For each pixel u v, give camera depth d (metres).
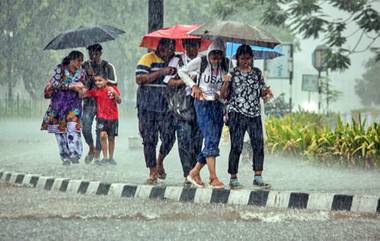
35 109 97.94
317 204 19.27
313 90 79.56
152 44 23.78
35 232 15.48
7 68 102.62
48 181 23.70
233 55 27.41
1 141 46.91
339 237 15.20
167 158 33.12
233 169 21.58
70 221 16.78
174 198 20.66
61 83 28.62
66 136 28.95
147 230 15.79
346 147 30.17
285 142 34.72
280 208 19.25
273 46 22.09
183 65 22.44
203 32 21.50
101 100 28.95
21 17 100.62
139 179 24.55
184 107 22.08
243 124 21.44
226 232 15.67
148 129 22.89
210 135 21.27
